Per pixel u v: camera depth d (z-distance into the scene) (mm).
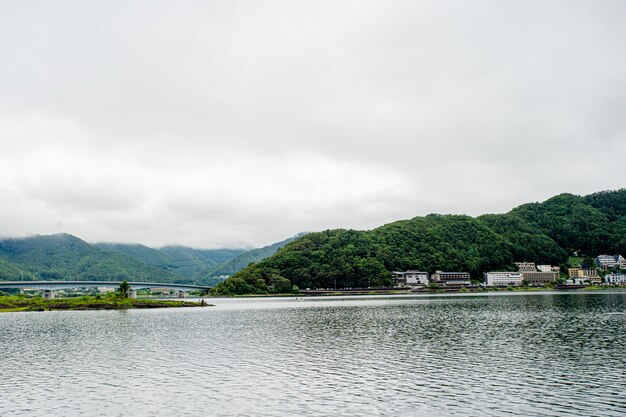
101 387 51219
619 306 151625
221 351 73250
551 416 39125
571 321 104500
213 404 44000
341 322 116250
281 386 50031
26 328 114250
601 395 44531
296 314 148750
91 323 126812
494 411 40562
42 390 50281
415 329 96250
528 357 62594
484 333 86938
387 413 40500
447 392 46469
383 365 59562
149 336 94062
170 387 50562
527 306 159875
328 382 51344
